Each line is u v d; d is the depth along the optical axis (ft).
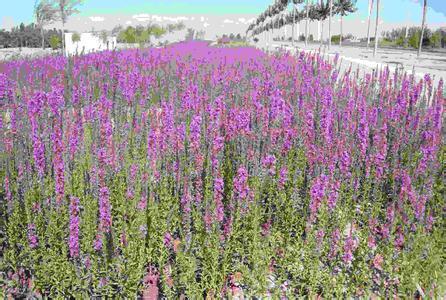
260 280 18.93
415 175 26.58
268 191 24.61
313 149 26.86
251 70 54.60
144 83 44.70
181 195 23.25
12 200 22.20
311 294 18.60
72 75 53.36
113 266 18.95
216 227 20.36
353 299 19.43
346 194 26.04
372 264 20.83
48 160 24.31
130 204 22.75
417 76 71.00
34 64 63.82
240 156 26.40
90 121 33.42
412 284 19.27
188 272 18.44
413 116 34.01
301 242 20.89
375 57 130.41
